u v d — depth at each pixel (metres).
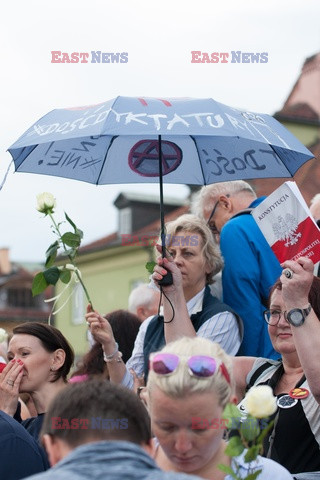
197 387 3.37
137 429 3.03
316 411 4.58
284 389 4.86
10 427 4.50
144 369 5.76
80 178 5.67
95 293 38.72
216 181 5.73
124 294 37.22
